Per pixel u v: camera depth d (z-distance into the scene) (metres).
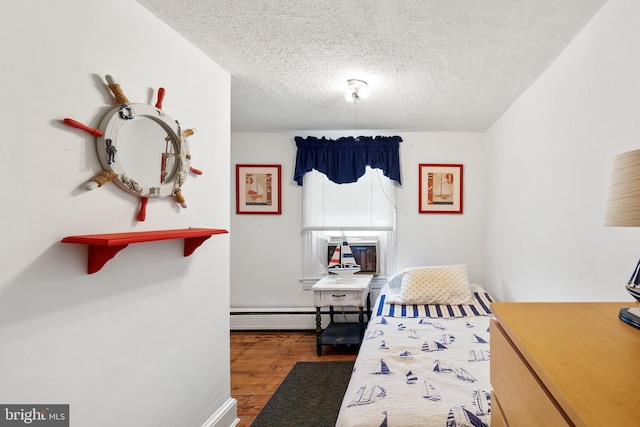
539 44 1.60
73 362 0.99
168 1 1.25
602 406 0.46
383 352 1.67
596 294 1.41
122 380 1.16
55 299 0.94
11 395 0.84
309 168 3.25
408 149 3.28
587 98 1.46
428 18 1.39
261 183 3.37
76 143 0.99
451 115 2.73
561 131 1.70
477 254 3.21
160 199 1.33
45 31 0.91
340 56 1.73
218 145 1.78
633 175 0.75
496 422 0.89
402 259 3.27
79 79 1.00
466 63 1.80
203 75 1.66
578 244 1.55
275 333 3.23
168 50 1.41
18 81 0.85
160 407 1.34
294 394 2.12
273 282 3.38
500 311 0.89
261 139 3.38
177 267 1.45
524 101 2.20
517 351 0.75
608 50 1.31
